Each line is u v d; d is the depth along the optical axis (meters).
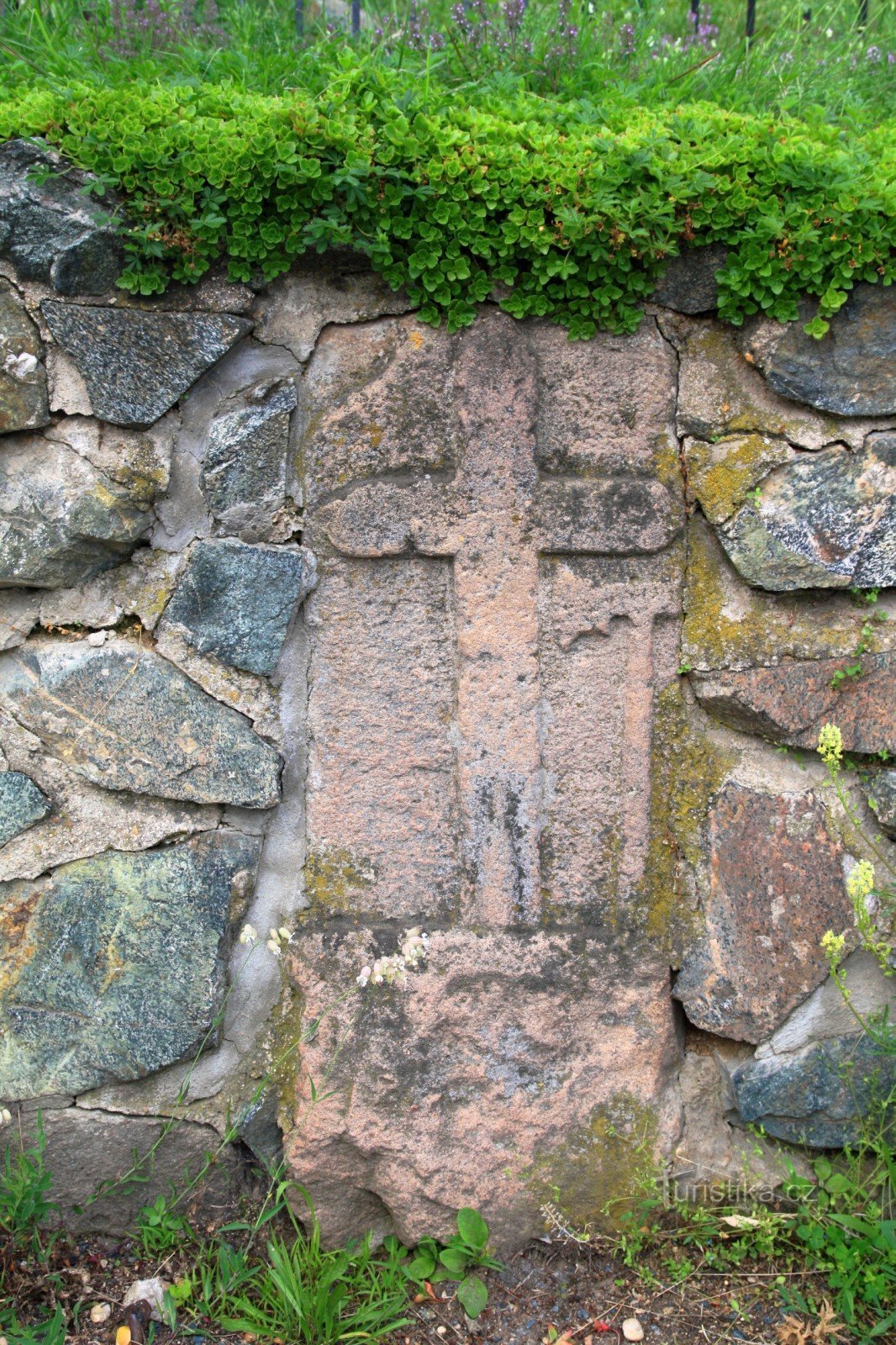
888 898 2.43
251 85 2.60
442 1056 2.40
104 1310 2.28
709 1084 2.53
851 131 2.61
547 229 2.19
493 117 2.34
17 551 2.25
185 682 2.35
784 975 2.44
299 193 2.13
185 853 2.39
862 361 2.28
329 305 2.27
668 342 2.33
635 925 2.46
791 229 2.19
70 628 2.35
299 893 2.46
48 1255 2.36
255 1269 2.33
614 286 2.25
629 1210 2.42
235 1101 2.47
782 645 2.39
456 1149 2.38
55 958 2.36
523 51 2.94
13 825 2.34
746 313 2.28
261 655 2.36
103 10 2.95
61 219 2.12
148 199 2.14
